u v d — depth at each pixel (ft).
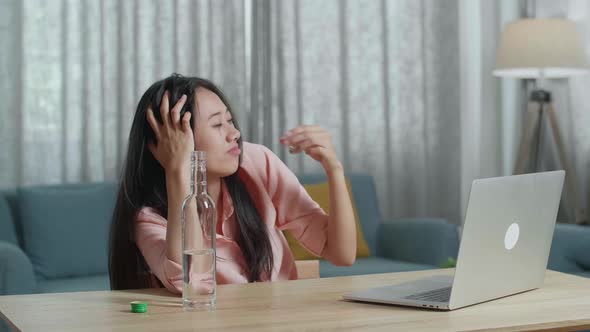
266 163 6.00
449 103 16.11
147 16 14.06
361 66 15.60
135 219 5.32
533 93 15.19
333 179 5.69
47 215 12.14
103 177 13.80
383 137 15.72
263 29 15.01
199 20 14.42
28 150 13.46
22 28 13.33
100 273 12.29
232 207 5.59
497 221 4.40
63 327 3.87
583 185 15.43
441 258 12.88
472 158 16.29
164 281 4.89
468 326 3.84
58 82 13.58
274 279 5.78
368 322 3.93
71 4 13.61
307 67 15.25
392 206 15.83
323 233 5.90
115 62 13.88
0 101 13.16
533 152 15.26
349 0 15.49
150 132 5.35
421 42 15.96
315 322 3.93
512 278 4.66
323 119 15.35
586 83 15.34
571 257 11.91
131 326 3.88
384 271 12.41
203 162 4.33
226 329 3.78
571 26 14.38
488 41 16.15
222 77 14.62
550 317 4.05
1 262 10.28
